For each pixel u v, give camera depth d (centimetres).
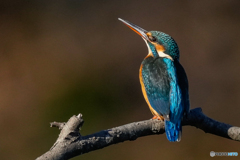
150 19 1661
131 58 1522
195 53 1517
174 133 636
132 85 1430
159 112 673
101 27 1648
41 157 510
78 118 546
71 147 526
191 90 1425
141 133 612
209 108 1368
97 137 551
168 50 779
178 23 1623
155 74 715
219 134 644
